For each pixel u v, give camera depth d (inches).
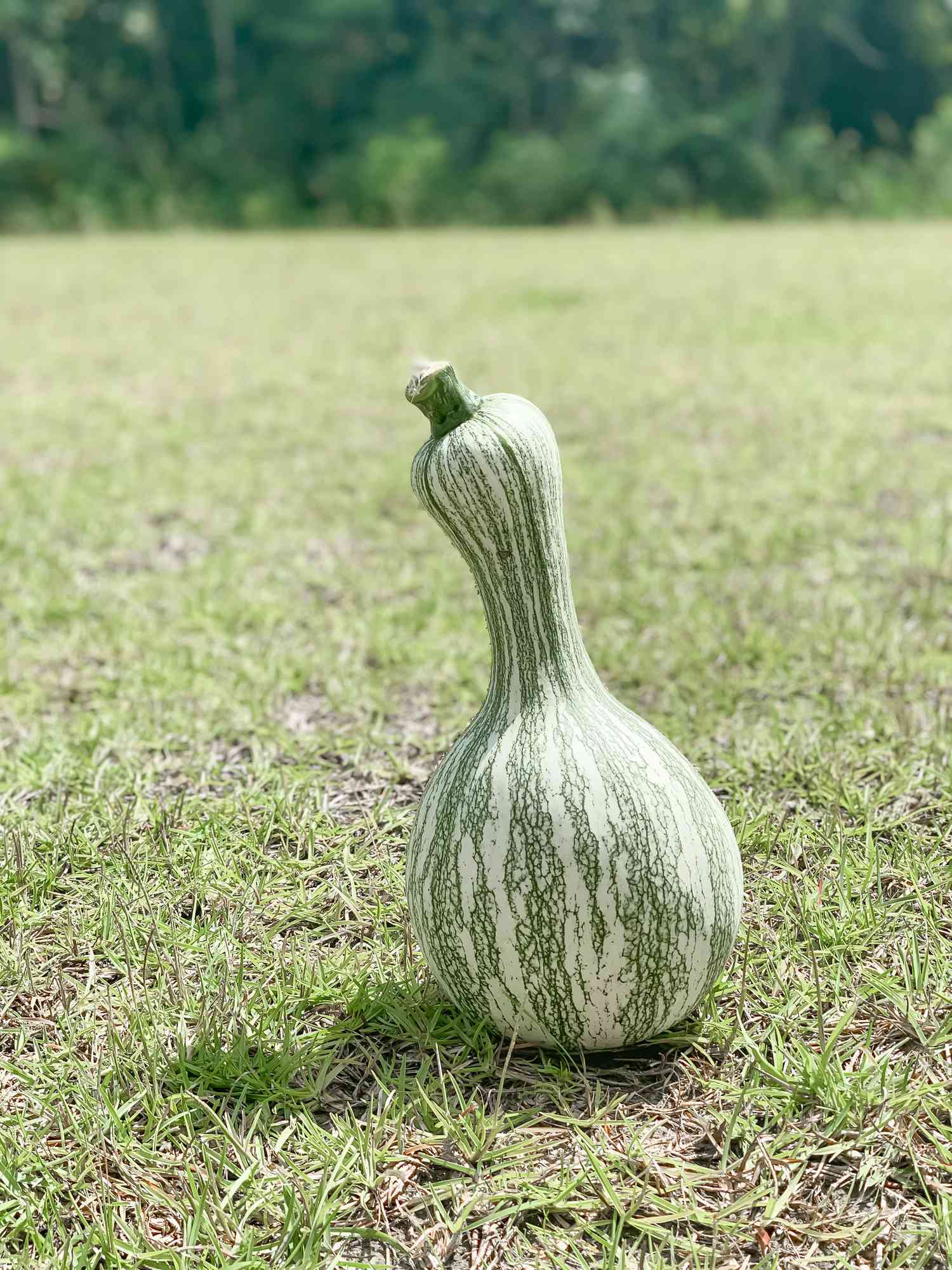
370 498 248.8
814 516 224.2
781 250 866.1
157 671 159.2
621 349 436.5
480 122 1750.7
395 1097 80.4
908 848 108.7
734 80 1862.7
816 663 154.9
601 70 1841.8
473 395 78.2
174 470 278.2
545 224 1519.4
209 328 534.3
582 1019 78.9
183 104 1892.2
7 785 129.3
